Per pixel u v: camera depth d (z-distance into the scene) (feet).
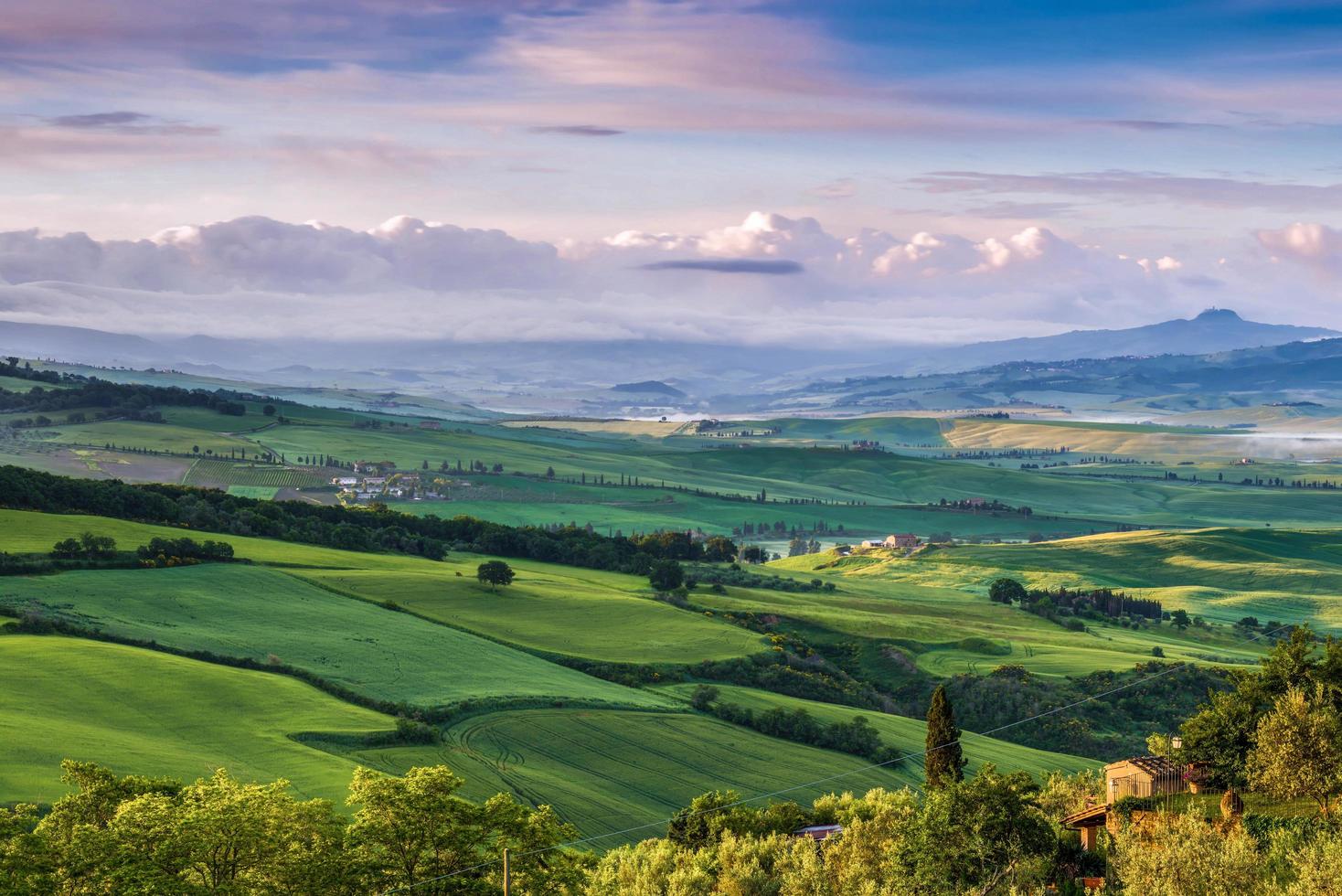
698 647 645.92
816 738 514.68
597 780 440.86
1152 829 238.48
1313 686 280.72
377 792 275.39
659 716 523.70
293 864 254.06
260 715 447.01
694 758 476.13
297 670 513.86
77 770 300.40
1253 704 280.51
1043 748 565.94
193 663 492.54
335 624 593.83
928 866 235.61
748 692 579.89
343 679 510.99
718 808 370.32
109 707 428.15
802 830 349.61
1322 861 198.59
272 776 383.65
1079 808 289.12
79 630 515.91
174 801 276.41
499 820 279.90
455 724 481.05
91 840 245.86
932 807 244.42
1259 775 252.83
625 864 292.81
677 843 346.74
